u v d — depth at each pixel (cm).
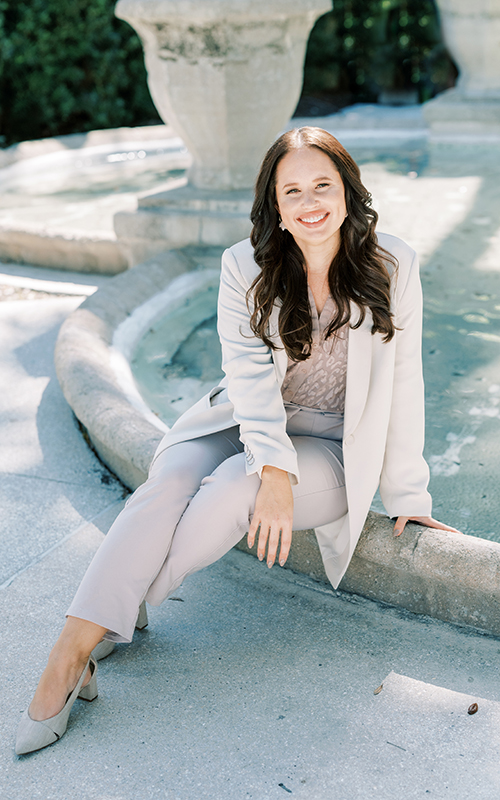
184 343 356
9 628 201
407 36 973
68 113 831
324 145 169
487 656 185
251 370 186
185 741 166
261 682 181
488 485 245
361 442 189
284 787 153
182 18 380
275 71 410
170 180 670
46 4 768
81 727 171
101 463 279
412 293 186
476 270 406
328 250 177
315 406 199
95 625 171
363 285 177
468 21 700
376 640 193
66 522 245
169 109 425
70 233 471
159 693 180
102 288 379
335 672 183
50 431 299
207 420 196
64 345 317
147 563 175
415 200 535
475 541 191
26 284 455
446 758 157
